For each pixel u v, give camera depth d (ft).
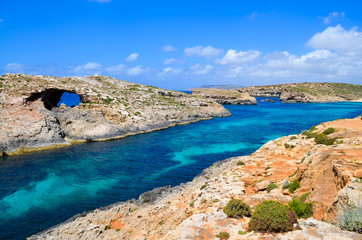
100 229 70.13
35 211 88.99
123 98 289.94
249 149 184.55
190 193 89.45
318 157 64.34
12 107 187.93
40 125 188.34
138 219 75.61
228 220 45.62
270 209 39.32
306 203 47.88
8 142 165.68
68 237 67.36
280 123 316.19
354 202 35.99
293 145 124.06
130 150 179.22
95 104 245.24
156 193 100.42
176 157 162.09
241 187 75.05
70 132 208.95
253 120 345.92
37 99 210.59
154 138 222.28
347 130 114.52
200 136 232.53
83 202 96.84
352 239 31.19
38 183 114.62
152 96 351.05
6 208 90.63
